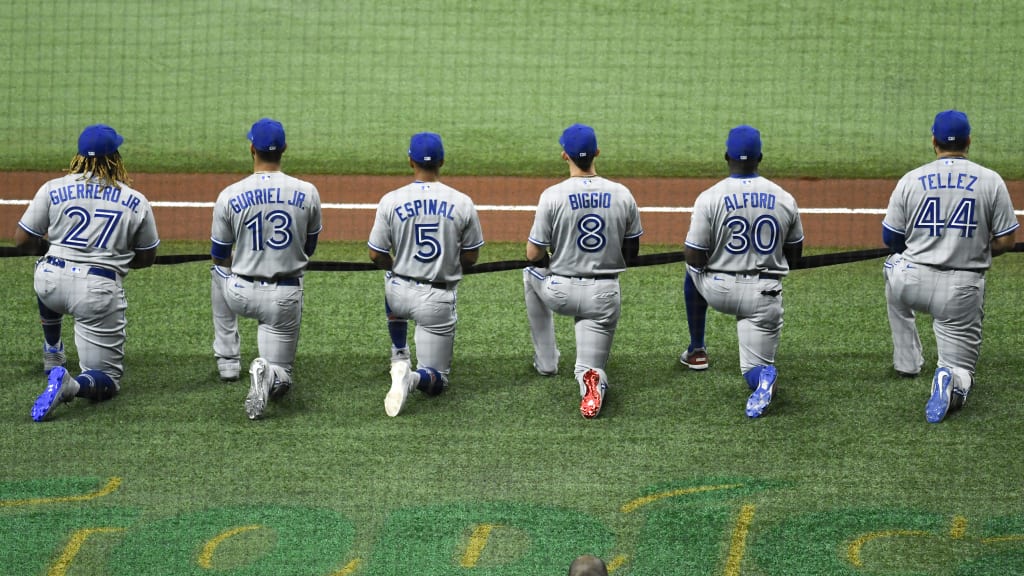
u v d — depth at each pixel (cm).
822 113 5425
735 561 2052
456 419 2584
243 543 2106
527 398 2691
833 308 3241
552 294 2597
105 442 2466
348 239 3972
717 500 2236
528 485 2300
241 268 2542
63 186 2525
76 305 2536
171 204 4359
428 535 2134
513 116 5466
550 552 2081
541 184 4603
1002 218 2477
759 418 2575
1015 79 5734
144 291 3369
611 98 5656
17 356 2919
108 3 6781
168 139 5150
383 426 2550
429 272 2566
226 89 5772
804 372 2814
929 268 2519
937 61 5950
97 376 2619
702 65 6006
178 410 2620
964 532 2123
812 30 6347
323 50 6253
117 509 2206
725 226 2506
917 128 5234
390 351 2972
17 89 5688
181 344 2995
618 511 2205
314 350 2967
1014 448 2425
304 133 5231
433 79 5900
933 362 2867
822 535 2120
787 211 2503
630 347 2992
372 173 4734
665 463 2380
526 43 6312
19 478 2308
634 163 4862
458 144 5100
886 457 2395
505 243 3944
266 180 2508
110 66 5994
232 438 2489
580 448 2448
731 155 2502
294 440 2484
